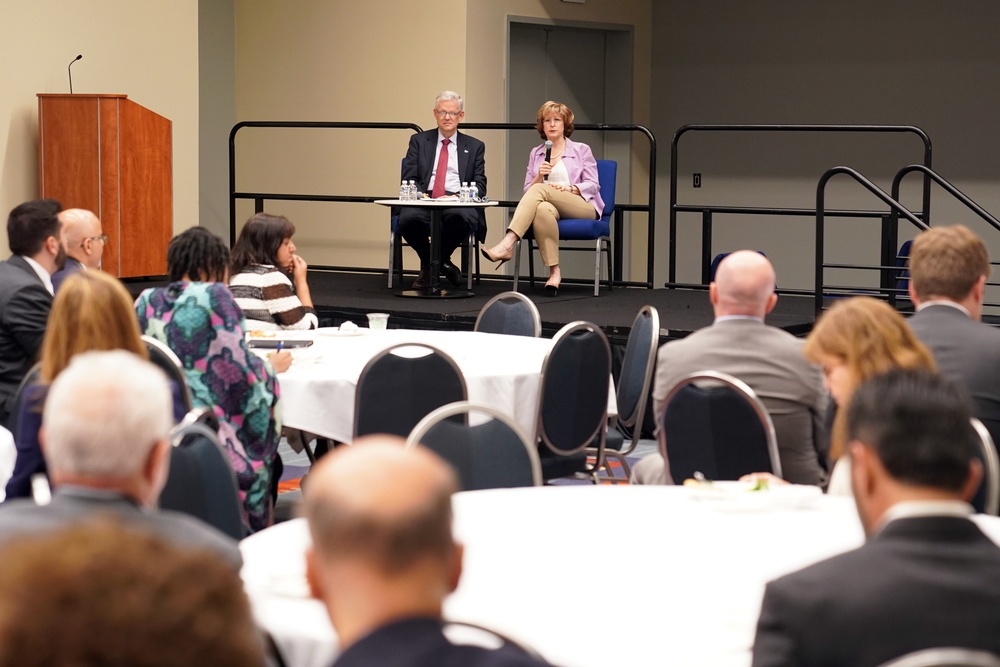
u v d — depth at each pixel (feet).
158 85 28.19
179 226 28.91
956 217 33.63
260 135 35.35
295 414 13.80
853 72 34.86
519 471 10.08
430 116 32.58
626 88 37.35
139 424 6.01
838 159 35.32
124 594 2.45
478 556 7.41
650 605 6.60
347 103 33.83
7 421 13.87
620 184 37.91
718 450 10.61
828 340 8.86
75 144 25.40
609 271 26.45
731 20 36.65
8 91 25.17
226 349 12.50
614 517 8.30
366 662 3.72
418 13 32.50
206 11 34.45
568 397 14.43
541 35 35.22
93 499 5.96
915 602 4.85
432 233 25.02
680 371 10.96
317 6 34.04
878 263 34.94
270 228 16.51
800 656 4.97
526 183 25.89
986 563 4.94
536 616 6.43
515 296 18.61
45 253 14.56
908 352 8.73
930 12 33.50
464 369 14.49
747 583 6.97
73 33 26.30
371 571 3.79
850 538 7.81
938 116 33.63
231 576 2.62
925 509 5.01
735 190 37.14
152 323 12.69
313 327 17.17
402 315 23.31
